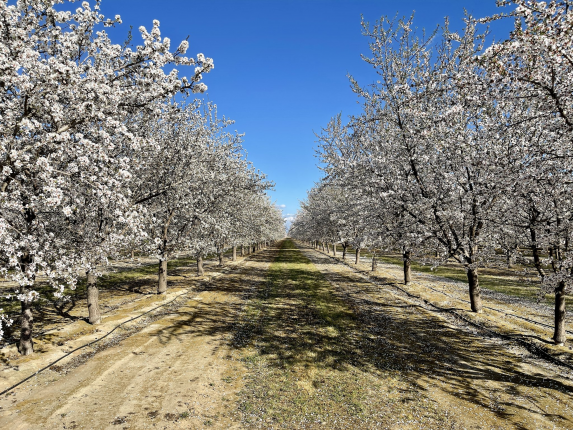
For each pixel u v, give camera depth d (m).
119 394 8.41
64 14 8.23
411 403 8.18
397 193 14.81
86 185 9.22
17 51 6.80
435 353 11.36
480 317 14.73
